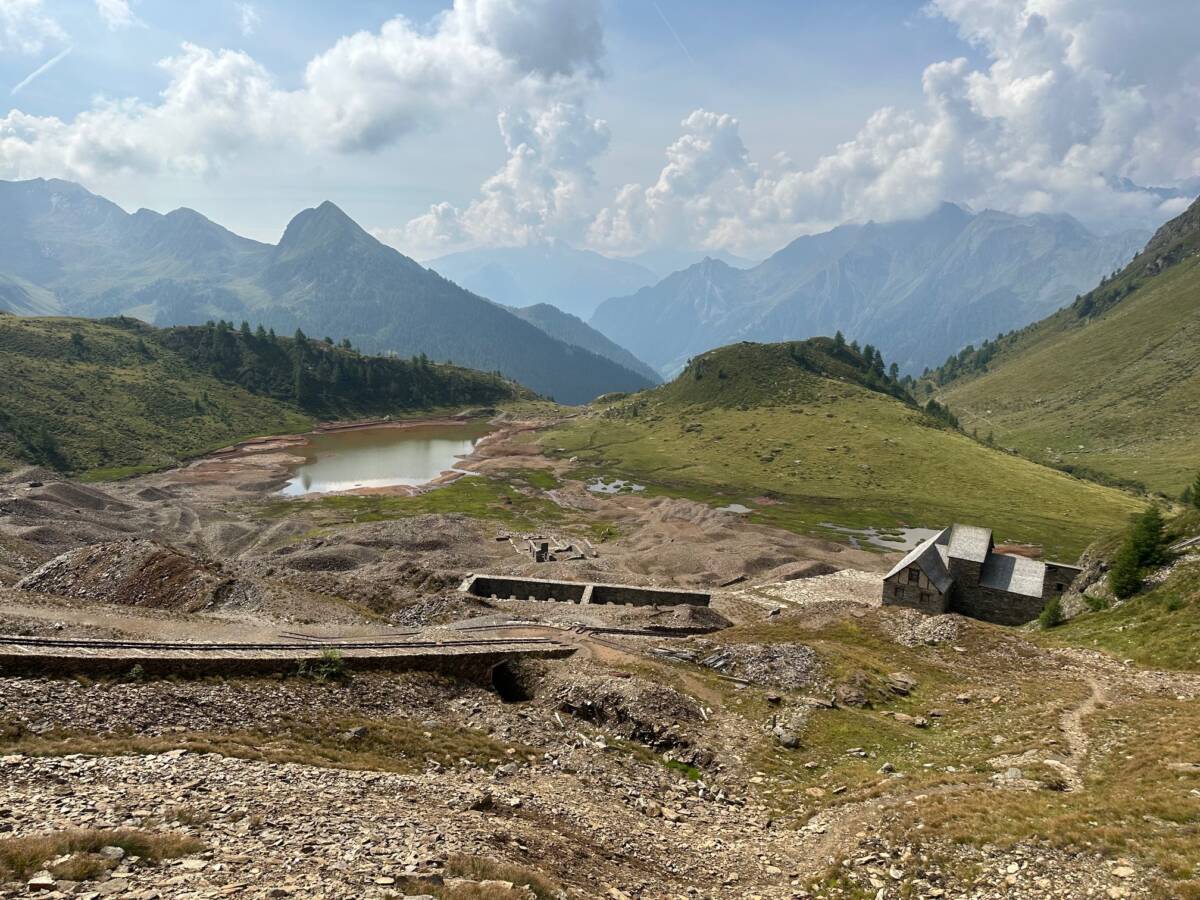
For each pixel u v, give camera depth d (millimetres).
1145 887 21547
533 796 34062
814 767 41094
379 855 22516
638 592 95938
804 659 55688
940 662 58031
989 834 27312
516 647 58625
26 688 35938
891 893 25406
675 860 29266
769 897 26297
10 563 87125
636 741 45438
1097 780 32312
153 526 136625
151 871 18984
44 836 20000
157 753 31578
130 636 50812
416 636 60281
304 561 114188
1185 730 35312
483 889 20062
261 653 46594
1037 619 77312
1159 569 63875
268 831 23781
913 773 37562
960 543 90562
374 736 39688
